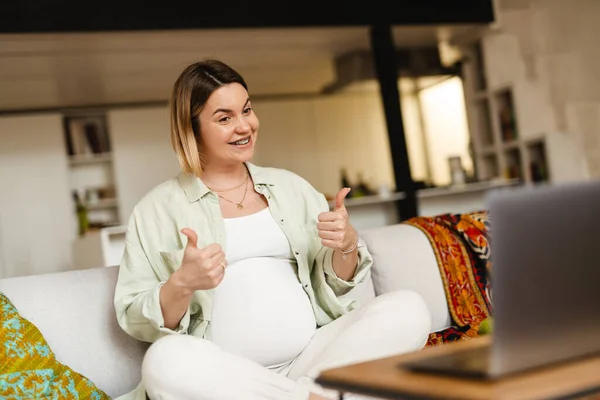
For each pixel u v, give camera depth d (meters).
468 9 6.04
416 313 1.70
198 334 1.80
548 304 0.94
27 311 1.88
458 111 7.40
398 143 5.59
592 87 6.39
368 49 6.49
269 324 1.80
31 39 4.79
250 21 5.18
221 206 1.95
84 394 1.75
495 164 6.82
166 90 7.11
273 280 1.86
